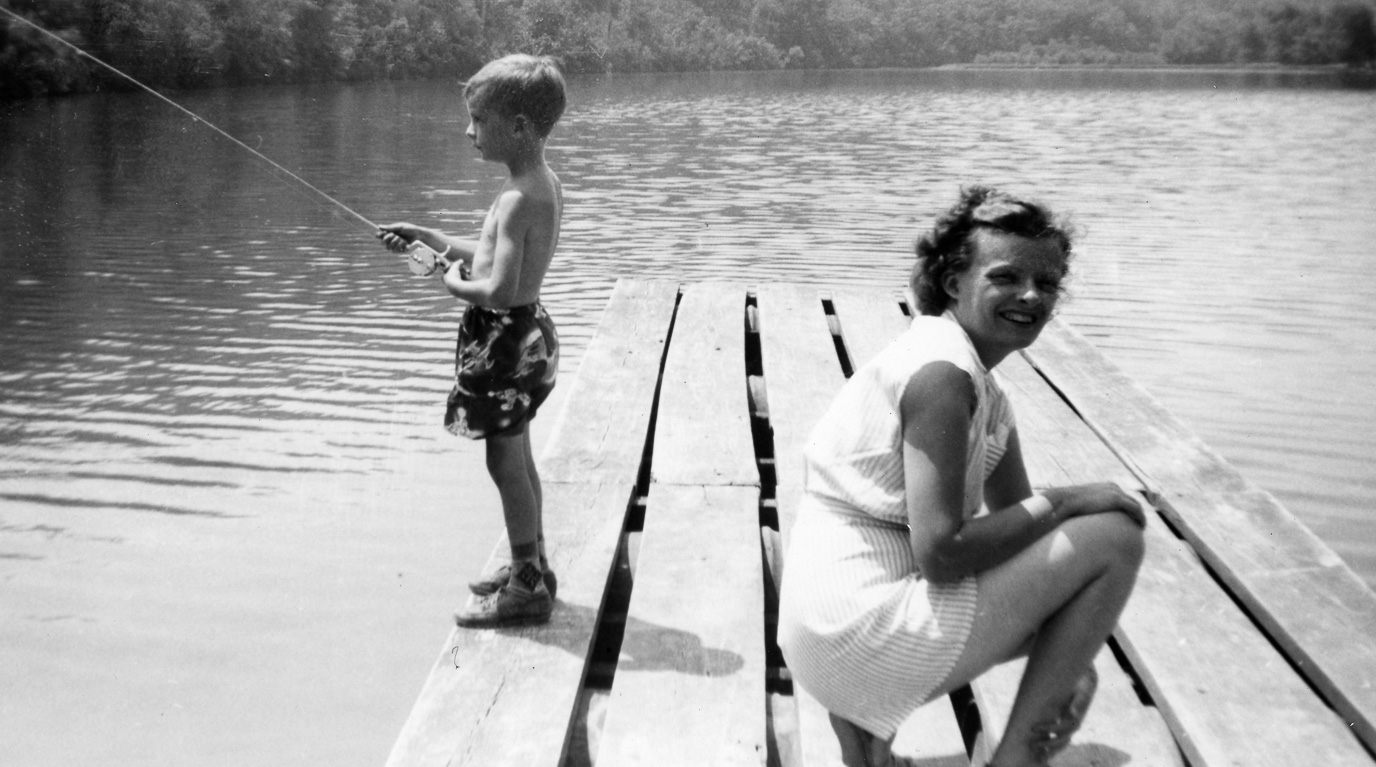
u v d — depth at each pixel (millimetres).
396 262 11039
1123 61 115562
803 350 5016
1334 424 6734
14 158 19250
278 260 11102
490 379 2795
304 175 17781
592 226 13281
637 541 3488
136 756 3596
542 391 2863
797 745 2590
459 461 5996
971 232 2148
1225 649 2756
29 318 8820
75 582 4672
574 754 2578
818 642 2137
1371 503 5656
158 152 20625
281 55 46469
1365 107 42375
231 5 43625
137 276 10359
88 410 6715
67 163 18734
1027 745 2092
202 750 3637
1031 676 2086
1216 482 3738
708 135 27547
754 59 92000
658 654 2727
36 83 32500
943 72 91000
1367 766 2348
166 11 39031
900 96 50000
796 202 15484
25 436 6277
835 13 106438
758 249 11883
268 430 6402
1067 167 20797
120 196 15250
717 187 17125
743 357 4945
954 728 2518
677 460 3840
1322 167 21172
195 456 6016
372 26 53188
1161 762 2404
